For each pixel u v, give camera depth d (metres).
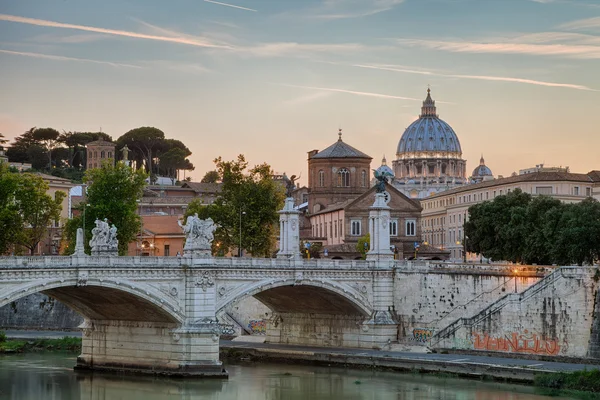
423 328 149.25
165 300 128.38
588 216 152.25
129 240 178.50
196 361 130.62
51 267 117.44
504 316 137.38
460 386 125.12
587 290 130.12
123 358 136.75
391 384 128.12
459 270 147.50
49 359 150.25
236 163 186.62
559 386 121.56
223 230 184.75
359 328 151.50
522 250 169.12
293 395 121.25
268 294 153.25
